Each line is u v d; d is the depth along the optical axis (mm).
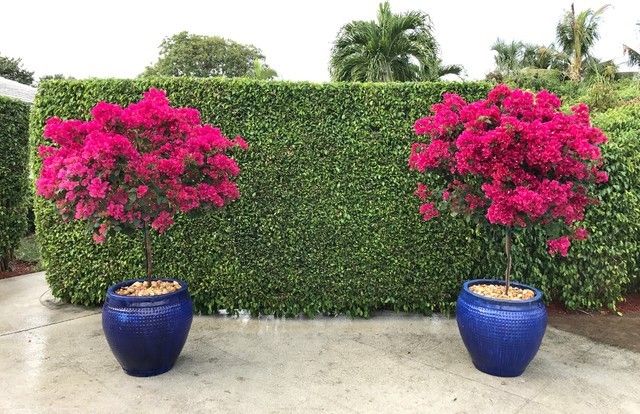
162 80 4414
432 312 4730
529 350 3215
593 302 4793
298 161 4410
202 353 3736
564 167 3037
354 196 4438
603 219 4555
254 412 2848
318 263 4516
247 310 4746
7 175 6145
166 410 2842
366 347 3906
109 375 3301
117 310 3115
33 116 4629
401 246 4492
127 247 4629
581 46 22453
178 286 3514
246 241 4516
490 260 4566
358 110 4379
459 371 3447
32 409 2820
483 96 4340
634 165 4602
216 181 3373
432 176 4371
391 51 13656
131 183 2955
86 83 4469
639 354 3828
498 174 2977
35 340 3947
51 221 4730
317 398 3033
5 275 6242
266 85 4379
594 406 2967
